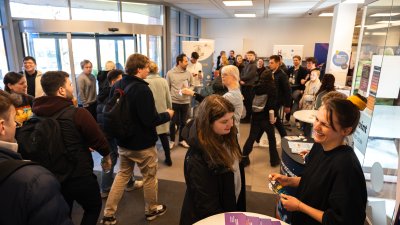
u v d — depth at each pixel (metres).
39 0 4.93
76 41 5.06
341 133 1.11
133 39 5.52
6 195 0.80
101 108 2.85
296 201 1.19
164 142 3.37
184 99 4.07
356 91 3.21
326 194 1.11
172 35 7.07
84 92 4.21
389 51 2.33
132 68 2.06
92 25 4.87
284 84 3.80
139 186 2.89
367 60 2.84
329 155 1.14
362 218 1.05
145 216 2.41
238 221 1.20
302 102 4.77
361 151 2.55
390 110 2.24
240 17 9.93
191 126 1.24
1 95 0.90
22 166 0.84
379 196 2.30
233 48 10.30
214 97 1.19
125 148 2.15
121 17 5.81
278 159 3.46
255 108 3.29
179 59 4.02
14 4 4.76
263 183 3.06
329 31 9.72
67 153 1.47
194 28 9.93
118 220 2.36
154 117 2.08
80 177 1.54
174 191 2.85
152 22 6.38
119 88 2.11
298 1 5.90
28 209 0.80
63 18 5.18
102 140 1.67
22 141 1.37
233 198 1.24
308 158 1.34
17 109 2.29
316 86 4.48
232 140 1.28
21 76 2.40
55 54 4.99
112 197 2.21
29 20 4.74
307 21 9.83
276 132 4.87
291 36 10.09
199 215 1.17
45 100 1.50
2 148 0.85
